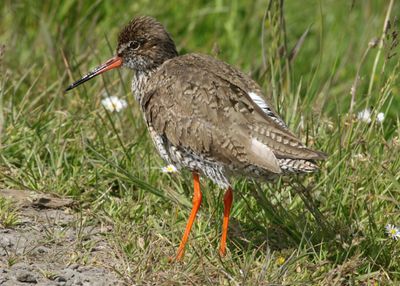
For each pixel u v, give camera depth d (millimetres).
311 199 11352
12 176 12484
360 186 12039
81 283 10031
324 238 11234
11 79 14742
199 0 19609
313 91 14562
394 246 11164
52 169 12586
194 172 11359
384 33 13117
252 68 16141
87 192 12227
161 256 10805
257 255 11133
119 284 10094
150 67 12531
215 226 11609
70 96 14719
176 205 11930
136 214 11812
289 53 14680
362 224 11539
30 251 10531
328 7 19984
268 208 11484
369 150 12703
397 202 11352
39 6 17906
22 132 13117
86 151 13008
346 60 16438
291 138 10484
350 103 13781
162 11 18984
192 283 10133
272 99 13359
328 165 12453
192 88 11023
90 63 16266
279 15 14281
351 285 10406
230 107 10781
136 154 12906
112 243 10953
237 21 19656
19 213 11609
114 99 13898
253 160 10516
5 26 17734
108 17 18172
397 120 13328
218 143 10734
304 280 10344
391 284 10539
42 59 16266
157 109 11234
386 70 16688
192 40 19016
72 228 11375
